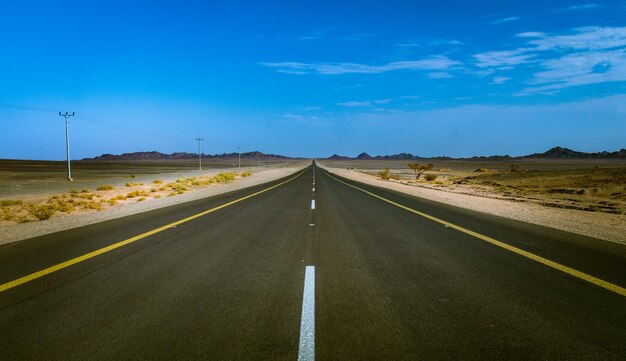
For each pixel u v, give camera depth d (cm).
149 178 5100
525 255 668
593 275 538
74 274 538
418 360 294
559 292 462
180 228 960
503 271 560
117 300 431
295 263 608
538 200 2055
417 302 426
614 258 644
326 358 297
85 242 775
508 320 374
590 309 404
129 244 757
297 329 351
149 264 598
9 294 451
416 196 2069
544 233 904
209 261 619
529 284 495
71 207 1552
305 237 843
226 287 480
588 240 813
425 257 652
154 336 337
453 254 676
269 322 368
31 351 309
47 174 6425
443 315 387
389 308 407
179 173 7162
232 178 4409
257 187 2875
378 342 325
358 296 446
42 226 990
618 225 1088
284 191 2416
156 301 428
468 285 491
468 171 9606
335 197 1959
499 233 903
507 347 316
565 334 342
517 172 4847
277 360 295
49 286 482
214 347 316
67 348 314
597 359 297
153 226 991
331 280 513
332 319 376
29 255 658
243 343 323
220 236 851
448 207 1506
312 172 8025
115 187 3173
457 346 318
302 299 436
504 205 1650
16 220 1260
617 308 407
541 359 297
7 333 343
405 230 946
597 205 1805
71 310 399
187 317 380
